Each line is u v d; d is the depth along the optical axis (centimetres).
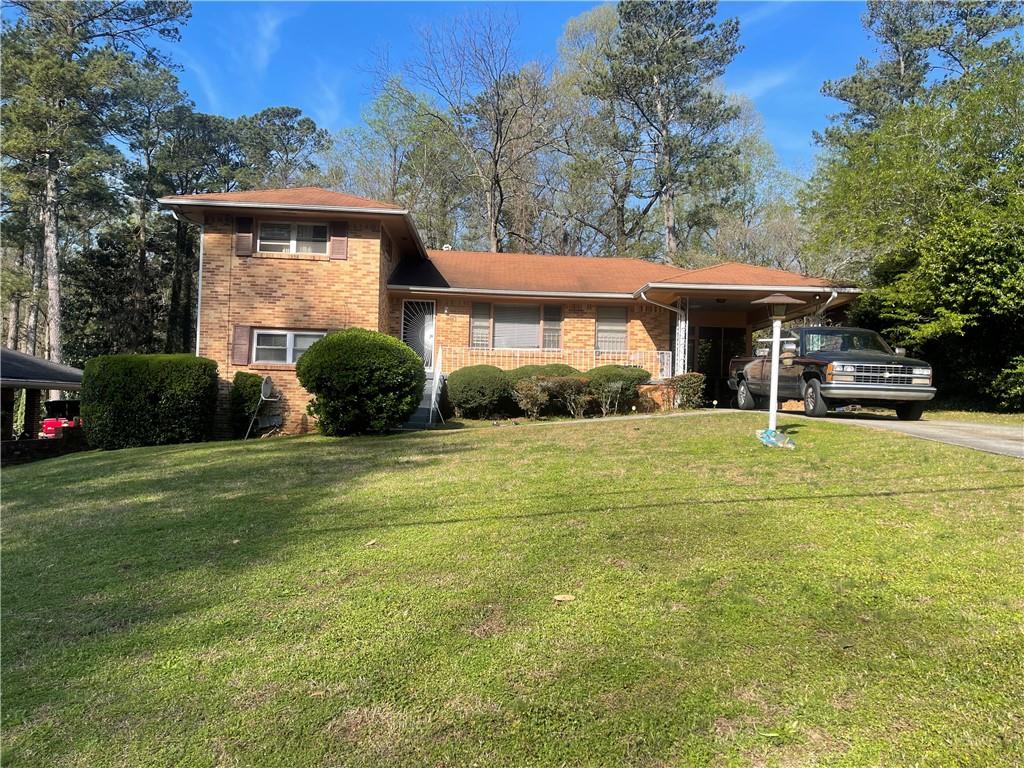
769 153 3350
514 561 427
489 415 1546
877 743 232
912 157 1484
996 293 1255
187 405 1281
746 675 277
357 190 3388
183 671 302
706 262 2972
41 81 2559
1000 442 757
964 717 243
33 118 2581
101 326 3556
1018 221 1253
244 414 1380
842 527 463
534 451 862
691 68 3069
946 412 1383
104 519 602
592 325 1769
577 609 349
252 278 1464
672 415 1289
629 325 1786
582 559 423
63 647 330
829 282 1625
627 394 1542
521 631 327
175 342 3791
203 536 526
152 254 3972
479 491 634
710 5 3042
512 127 2991
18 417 2383
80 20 2836
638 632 320
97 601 393
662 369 1716
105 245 3562
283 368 1454
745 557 413
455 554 448
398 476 735
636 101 3131
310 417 1444
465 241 3444
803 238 2741
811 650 295
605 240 3488
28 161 2714
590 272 1916
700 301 1736
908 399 1082
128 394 1262
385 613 356
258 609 371
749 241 2962
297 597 386
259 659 311
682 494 577
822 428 901
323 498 641
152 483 773
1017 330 1313
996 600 335
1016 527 441
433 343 1725
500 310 1759
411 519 542
